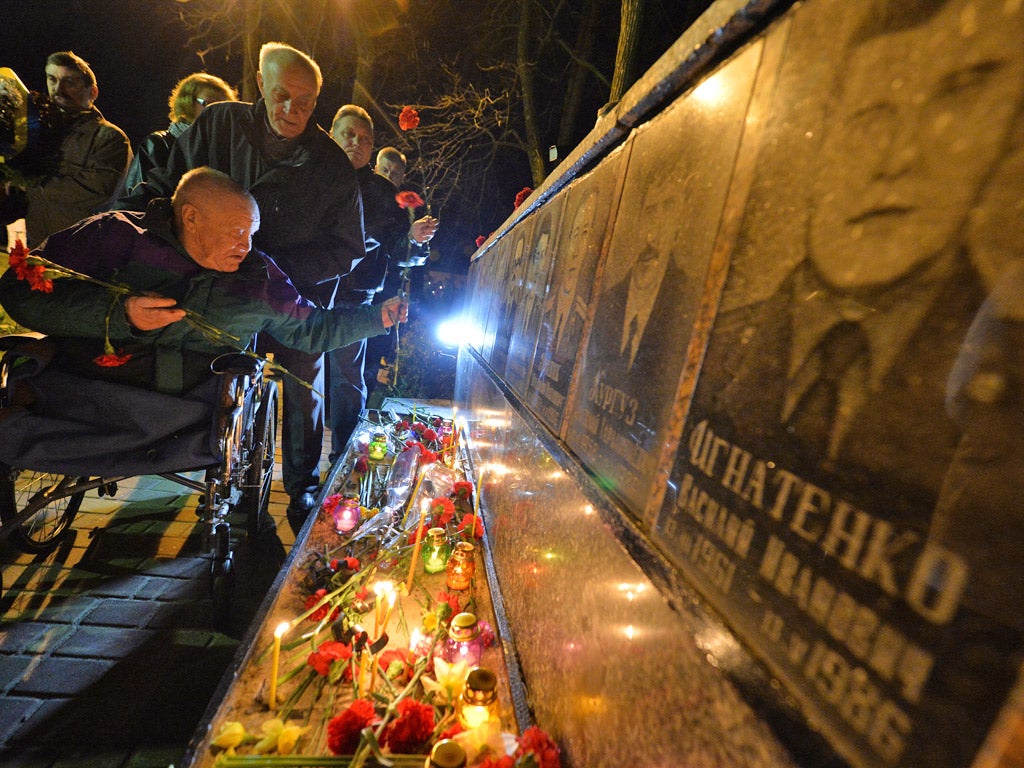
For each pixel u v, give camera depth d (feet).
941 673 1.15
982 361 1.19
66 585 8.28
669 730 2.04
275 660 4.11
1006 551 1.08
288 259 10.31
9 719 5.78
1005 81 1.24
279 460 15.03
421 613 5.74
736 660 1.73
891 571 1.31
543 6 24.76
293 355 10.43
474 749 3.40
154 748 5.65
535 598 4.39
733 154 2.40
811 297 1.74
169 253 7.25
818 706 1.43
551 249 5.95
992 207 1.23
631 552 2.60
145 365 7.07
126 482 12.32
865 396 1.47
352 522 7.68
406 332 25.81
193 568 9.18
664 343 2.75
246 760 3.39
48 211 13.73
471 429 11.12
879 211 1.53
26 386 6.61
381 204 13.15
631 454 2.92
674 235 2.87
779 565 1.67
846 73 1.77
